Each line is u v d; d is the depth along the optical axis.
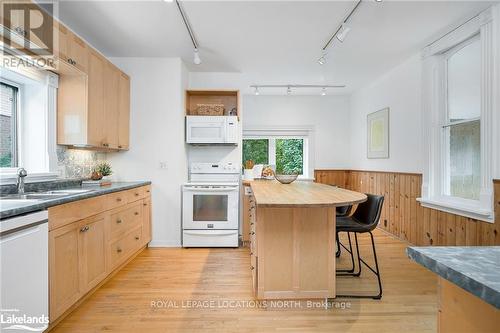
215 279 2.68
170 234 3.75
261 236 2.18
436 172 3.34
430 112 3.35
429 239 3.36
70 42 2.39
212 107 3.97
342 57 3.70
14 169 2.35
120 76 3.40
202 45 3.28
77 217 2.04
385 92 4.43
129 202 3.00
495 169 2.48
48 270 1.72
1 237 1.38
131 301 2.24
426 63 3.39
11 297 1.43
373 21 2.74
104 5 2.45
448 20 2.73
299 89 5.33
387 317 2.02
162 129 3.71
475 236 2.67
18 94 2.48
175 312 2.08
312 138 5.84
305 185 2.98
